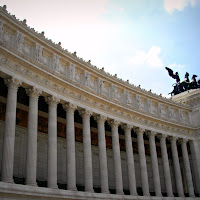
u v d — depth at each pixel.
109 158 59.47
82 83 47.38
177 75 81.38
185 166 62.62
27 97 45.19
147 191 52.22
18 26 38.28
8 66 35.66
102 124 48.44
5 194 31.36
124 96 55.00
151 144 57.34
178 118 65.94
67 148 41.66
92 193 42.03
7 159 32.72
